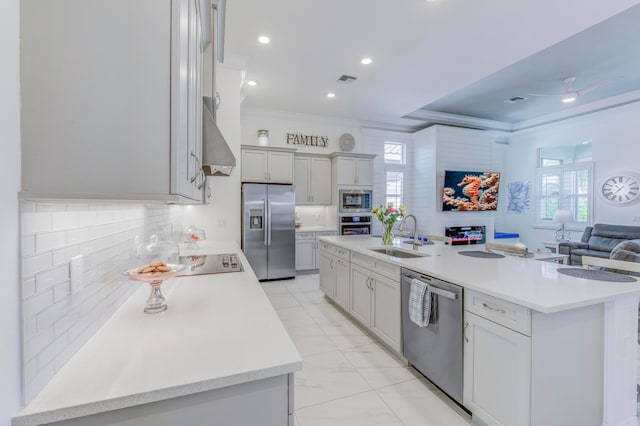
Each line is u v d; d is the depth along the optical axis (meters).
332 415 1.86
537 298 1.46
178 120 0.80
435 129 6.23
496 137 7.36
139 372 0.83
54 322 0.80
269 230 4.93
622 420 1.66
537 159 6.90
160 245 1.61
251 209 4.82
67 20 0.74
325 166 5.85
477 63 3.68
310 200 5.71
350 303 3.29
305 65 3.79
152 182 0.79
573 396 1.56
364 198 5.85
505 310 1.55
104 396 0.73
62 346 0.84
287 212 5.06
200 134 1.34
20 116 0.70
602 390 1.65
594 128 5.84
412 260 2.45
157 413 0.78
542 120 6.50
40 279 0.75
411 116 6.16
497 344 1.60
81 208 0.95
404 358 2.43
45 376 0.76
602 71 4.28
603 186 5.73
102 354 0.92
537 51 3.40
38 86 0.72
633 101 5.12
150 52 0.79
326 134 6.12
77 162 0.74
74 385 0.77
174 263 1.61
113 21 0.77
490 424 1.64
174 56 0.80
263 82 4.30
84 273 0.97
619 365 1.64
